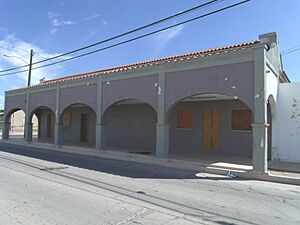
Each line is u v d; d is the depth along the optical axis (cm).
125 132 2055
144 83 1406
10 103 2506
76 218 522
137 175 1011
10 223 490
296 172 1050
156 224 500
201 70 1188
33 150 1841
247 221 539
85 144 2103
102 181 877
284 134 1359
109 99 1584
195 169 1142
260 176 985
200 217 550
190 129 1706
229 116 1559
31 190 732
